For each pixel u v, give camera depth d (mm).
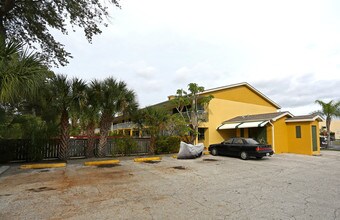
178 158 14586
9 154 11859
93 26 12539
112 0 12023
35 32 12109
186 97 20062
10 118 11305
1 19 10633
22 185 7078
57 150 13539
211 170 10211
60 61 13383
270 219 4406
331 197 6004
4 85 6574
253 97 26656
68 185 7109
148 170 10086
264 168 11016
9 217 4375
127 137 16359
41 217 4387
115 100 13836
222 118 23219
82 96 12453
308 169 10930
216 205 5242
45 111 12297
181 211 4809
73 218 4348
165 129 17844
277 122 19422
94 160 13047
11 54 6969
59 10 11555
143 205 5188
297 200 5707
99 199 5617
